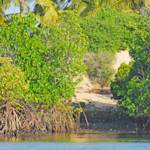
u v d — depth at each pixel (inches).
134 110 2573.8
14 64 2568.9
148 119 2608.3
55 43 2583.7
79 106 2755.9
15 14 2741.1
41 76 2549.2
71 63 2588.6
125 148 2096.5
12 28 2568.9
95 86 3371.1
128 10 3484.3
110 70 3427.7
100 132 2591.0
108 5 3176.7
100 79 3408.0
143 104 2561.5
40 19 2778.1
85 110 2780.5
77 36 2615.7
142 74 2625.5
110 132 2591.0
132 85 2568.9
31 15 2586.1
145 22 3437.5
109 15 3742.6
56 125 2522.1
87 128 2677.2
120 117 2719.0
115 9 3531.0
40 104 2522.1
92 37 3641.7
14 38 2564.0
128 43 3668.8
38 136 2454.5
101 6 3152.1
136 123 2659.9
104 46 3654.0
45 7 2861.7
